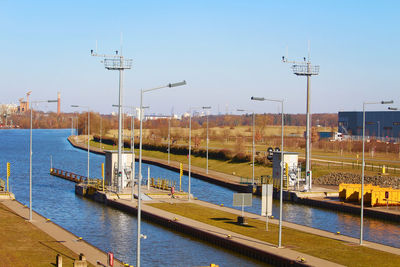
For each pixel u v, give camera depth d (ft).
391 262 136.46
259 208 249.34
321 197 273.13
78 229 192.85
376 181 301.63
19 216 197.16
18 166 461.37
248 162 407.44
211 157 467.93
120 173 262.26
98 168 452.35
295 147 535.60
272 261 143.95
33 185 332.19
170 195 259.60
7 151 648.79
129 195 256.52
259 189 302.66
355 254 145.28
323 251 148.56
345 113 642.63
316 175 338.95
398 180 295.28
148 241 172.86
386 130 600.39
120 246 166.09
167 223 195.52
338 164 370.32
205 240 172.96
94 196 270.67
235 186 322.75
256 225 189.16
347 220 219.41
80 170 433.48
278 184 301.22
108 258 127.75
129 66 257.75
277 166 303.27
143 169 445.37
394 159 406.00
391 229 199.00
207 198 282.56
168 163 470.39
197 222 191.72
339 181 317.63
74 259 137.18
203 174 381.40
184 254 156.46
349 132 634.43
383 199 240.73
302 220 218.59
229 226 185.57
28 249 146.41
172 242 171.73
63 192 301.22
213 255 155.33
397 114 590.14
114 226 198.39
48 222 188.03
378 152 468.34
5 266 127.75
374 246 156.76
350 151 476.13
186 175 404.16
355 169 344.08
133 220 211.20
